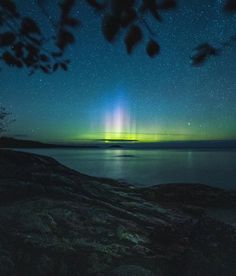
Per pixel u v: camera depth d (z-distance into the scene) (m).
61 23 1.85
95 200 12.03
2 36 1.99
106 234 9.10
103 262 7.61
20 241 7.82
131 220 11.23
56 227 8.86
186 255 8.15
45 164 18.47
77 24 1.86
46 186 12.37
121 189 17.42
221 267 7.48
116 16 1.59
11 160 17.17
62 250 7.78
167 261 8.12
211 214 16.36
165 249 8.84
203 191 20.09
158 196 18.64
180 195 19.16
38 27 1.96
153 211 13.73
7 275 6.78
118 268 7.04
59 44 1.94
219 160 150.75
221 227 8.94
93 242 8.48
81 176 18.70
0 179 12.68
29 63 2.25
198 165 101.69
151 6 1.57
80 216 9.80
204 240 8.51
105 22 1.61
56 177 14.30
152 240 9.57
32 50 2.14
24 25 1.95
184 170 75.19
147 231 10.22
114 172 65.00
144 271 6.95
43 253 7.54
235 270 7.37
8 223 8.59
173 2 1.56
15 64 2.24
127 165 95.44
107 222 9.85
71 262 7.48
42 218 9.07
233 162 127.56
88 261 7.55
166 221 12.77
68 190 13.35
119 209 11.76
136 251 8.44
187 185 20.67
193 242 8.71
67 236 8.52
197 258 7.87
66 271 7.24
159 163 112.81
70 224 9.17
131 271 6.91
